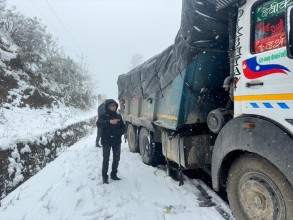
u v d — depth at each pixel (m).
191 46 3.93
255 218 3.07
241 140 3.11
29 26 15.53
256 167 3.01
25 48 15.23
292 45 2.29
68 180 5.87
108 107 5.63
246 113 3.15
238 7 3.31
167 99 5.43
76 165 7.16
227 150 3.35
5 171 5.70
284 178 2.69
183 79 4.43
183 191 4.95
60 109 14.95
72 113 16.14
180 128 4.97
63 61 18.88
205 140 4.64
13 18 14.94
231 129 3.29
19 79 12.84
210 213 3.99
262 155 2.81
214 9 3.50
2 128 8.16
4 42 13.66
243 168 3.21
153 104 6.33
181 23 3.96
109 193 5.09
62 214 4.21
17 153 6.38
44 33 16.95
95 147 10.08
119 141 5.79
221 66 4.34
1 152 5.81
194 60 4.19
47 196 4.97
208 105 4.74
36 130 8.67
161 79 5.53
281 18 2.74
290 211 2.64
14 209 4.47
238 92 3.30
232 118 3.51
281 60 2.69
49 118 12.02
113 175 5.88
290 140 2.55
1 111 9.70
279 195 2.76
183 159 4.62
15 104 11.08
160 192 5.01
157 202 4.52
